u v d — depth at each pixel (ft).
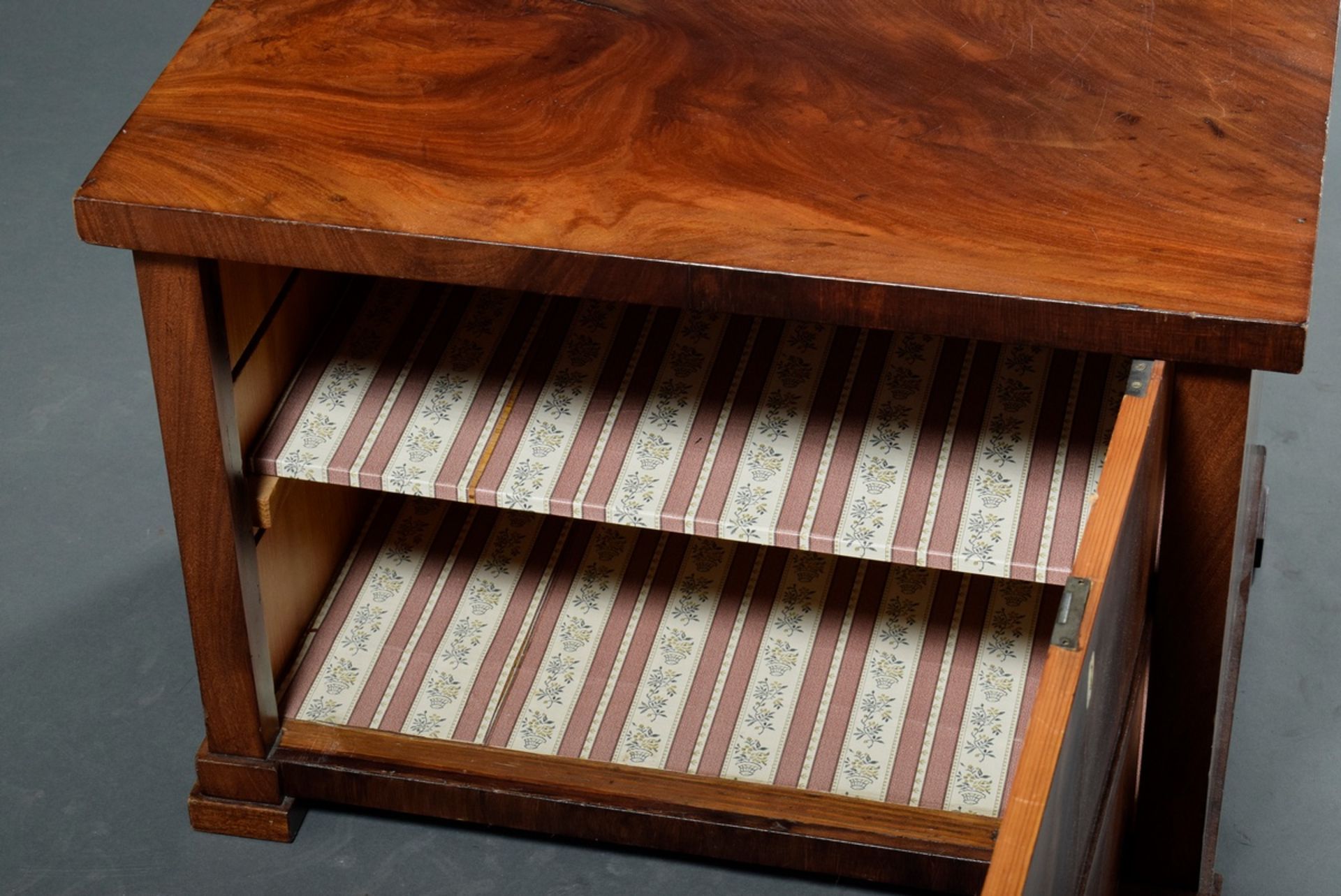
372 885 7.09
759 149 5.78
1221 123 5.83
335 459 6.33
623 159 5.74
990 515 6.04
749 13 6.43
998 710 6.92
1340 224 10.13
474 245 5.42
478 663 7.24
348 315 6.85
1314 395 9.12
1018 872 3.78
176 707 7.73
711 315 6.74
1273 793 7.38
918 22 6.35
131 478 8.70
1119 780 5.82
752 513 6.11
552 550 7.56
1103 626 4.40
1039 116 5.89
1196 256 5.32
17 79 11.02
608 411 6.45
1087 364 6.42
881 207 5.54
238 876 7.11
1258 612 8.08
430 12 6.42
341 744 7.05
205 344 5.89
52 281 9.70
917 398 6.38
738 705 7.04
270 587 6.92
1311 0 6.38
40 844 7.22
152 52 11.24
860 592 7.27
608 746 6.98
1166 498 5.78
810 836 6.70
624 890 7.06
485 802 6.94
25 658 7.91
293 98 5.99
